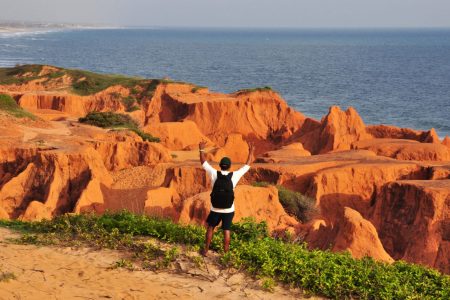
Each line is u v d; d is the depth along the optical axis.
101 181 37.97
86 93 92.75
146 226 14.59
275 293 11.69
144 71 187.00
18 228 15.82
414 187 35.84
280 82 165.12
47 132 51.19
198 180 38.34
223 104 80.50
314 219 34.44
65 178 36.53
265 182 42.09
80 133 52.16
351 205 41.06
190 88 92.50
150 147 44.69
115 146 44.44
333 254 14.03
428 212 34.09
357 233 25.75
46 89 96.31
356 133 67.44
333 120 67.31
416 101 131.00
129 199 36.72
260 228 14.73
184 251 13.31
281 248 13.45
